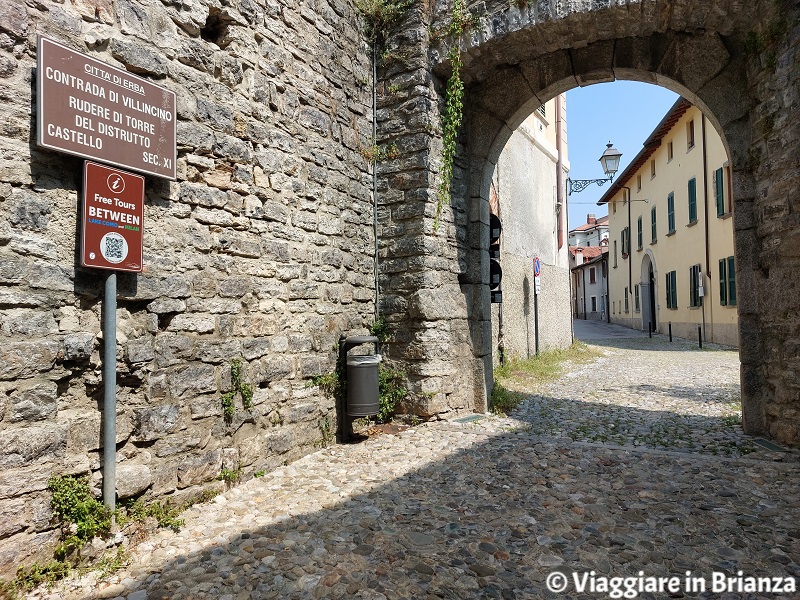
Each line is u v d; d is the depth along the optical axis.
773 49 4.99
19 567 2.68
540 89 6.60
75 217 3.05
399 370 6.19
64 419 2.96
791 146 4.82
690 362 12.40
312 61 5.22
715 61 5.65
